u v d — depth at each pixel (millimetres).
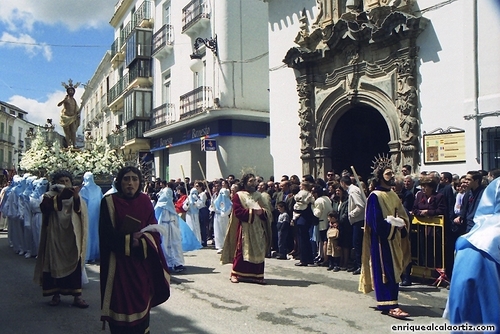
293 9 14594
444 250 7715
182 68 22797
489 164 9539
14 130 63156
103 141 14016
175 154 23531
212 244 13922
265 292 7414
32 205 10688
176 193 14117
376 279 6016
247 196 8305
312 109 13805
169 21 24531
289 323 5730
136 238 4047
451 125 10273
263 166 19766
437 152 10461
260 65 19875
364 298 6977
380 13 11688
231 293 7363
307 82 13789
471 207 7332
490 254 2457
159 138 25125
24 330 5582
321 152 13445
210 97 19859
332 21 13047
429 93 10727
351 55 12469
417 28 10766
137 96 26625
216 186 13773
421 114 10898
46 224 6762
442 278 7695
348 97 12578
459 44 10141
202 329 5520
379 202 5984
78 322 5910
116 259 4078
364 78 12211
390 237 5902
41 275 6758
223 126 19125
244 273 8125
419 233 8047
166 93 25469
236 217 8258
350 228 9164
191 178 21797
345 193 9547
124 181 4234
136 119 26516
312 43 13789
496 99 9445
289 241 11289
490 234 2504
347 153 13922
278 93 15195
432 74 10664
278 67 15188
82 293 7520
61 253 6625
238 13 19406
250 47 19641
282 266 9867
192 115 20281
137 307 4020
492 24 9555
